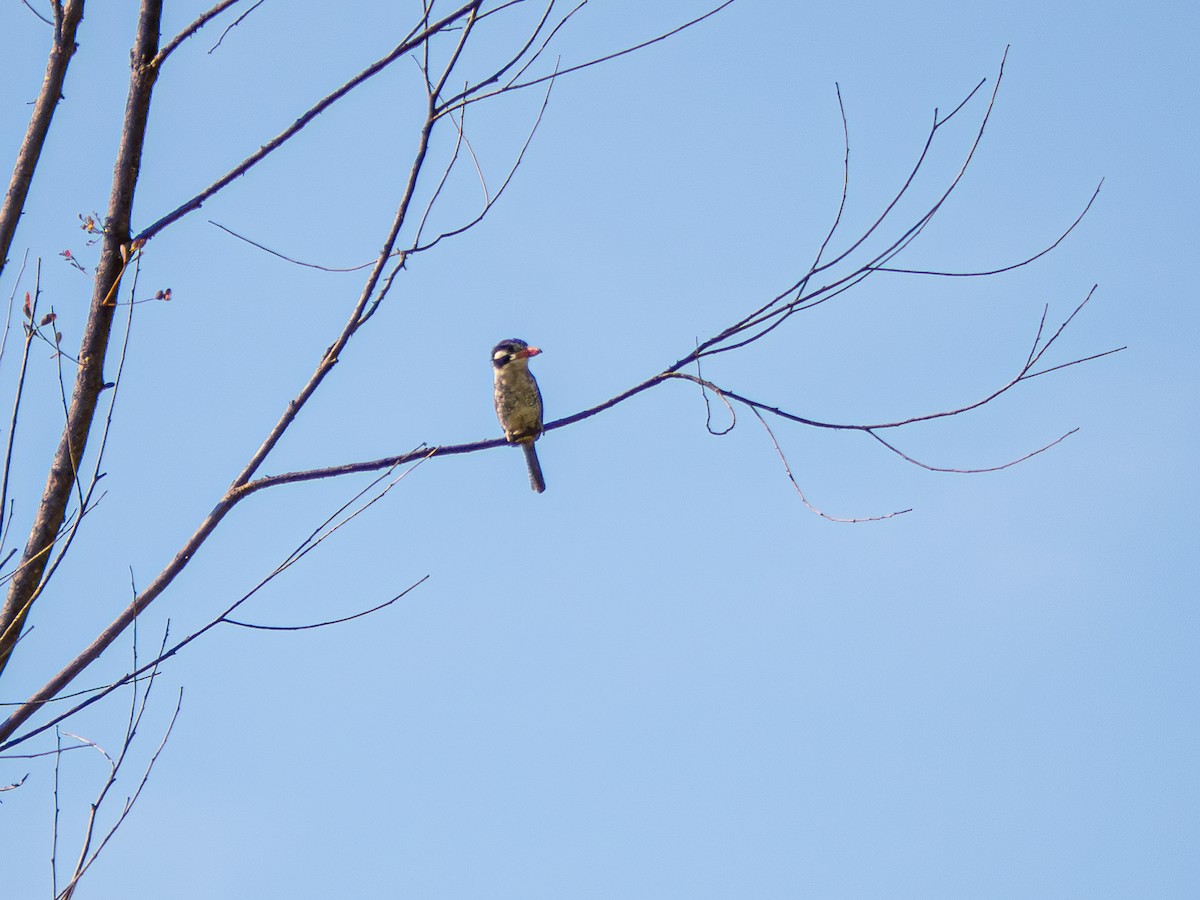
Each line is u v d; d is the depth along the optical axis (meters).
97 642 10.04
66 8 10.55
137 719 8.97
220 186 11.23
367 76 11.25
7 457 9.14
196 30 11.30
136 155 11.12
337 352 11.31
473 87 11.31
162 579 10.58
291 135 11.27
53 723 8.95
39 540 10.01
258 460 11.31
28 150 10.05
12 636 9.19
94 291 10.69
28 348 9.41
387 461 12.02
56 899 8.25
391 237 11.31
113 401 9.31
